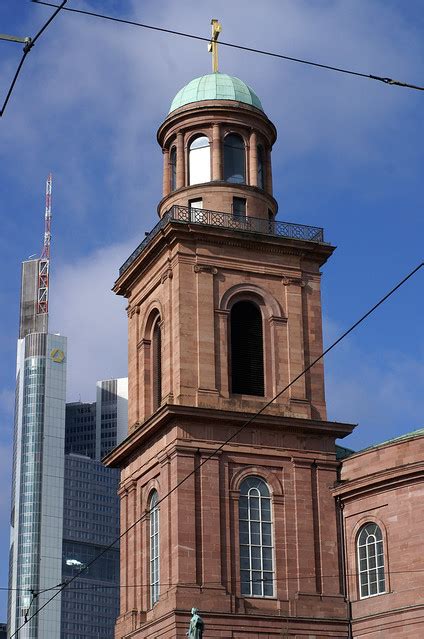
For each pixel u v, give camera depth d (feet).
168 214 194.18
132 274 207.21
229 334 189.98
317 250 199.41
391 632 172.96
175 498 177.58
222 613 172.96
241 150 209.05
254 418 180.45
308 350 194.49
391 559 176.55
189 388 184.03
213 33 222.48
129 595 191.72
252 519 181.37
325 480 187.11
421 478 176.14
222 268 193.16
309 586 179.73
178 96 215.10
